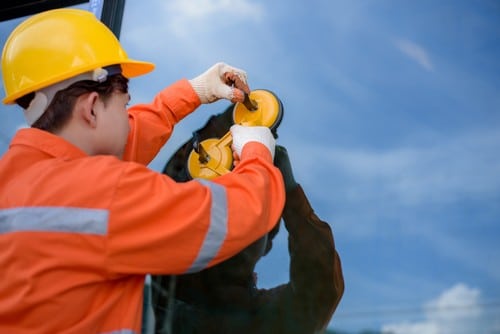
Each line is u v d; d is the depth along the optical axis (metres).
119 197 0.74
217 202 0.77
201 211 0.75
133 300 0.80
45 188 0.76
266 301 1.01
